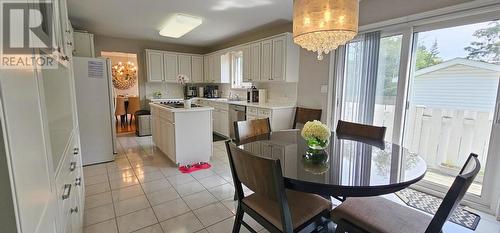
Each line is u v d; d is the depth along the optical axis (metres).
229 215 2.12
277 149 1.75
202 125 3.42
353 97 3.24
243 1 3.06
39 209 0.69
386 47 2.88
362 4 3.03
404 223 1.28
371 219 1.32
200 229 1.92
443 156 2.65
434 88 2.58
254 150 1.72
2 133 0.51
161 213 2.14
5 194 0.52
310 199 1.53
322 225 1.62
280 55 3.94
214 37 5.26
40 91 0.79
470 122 2.38
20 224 0.55
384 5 2.80
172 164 3.41
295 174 1.30
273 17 3.73
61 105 1.29
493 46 2.13
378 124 3.02
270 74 4.17
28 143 0.64
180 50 6.21
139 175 3.00
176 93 6.30
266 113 3.94
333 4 1.73
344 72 3.34
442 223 1.05
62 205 1.05
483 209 2.21
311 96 3.83
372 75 3.00
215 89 6.39
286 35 3.82
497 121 2.10
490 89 2.20
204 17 3.73
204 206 2.27
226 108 4.99
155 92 5.99
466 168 1.22
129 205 2.27
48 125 0.87
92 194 2.48
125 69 7.68
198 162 3.43
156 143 4.11
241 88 5.55
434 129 2.66
